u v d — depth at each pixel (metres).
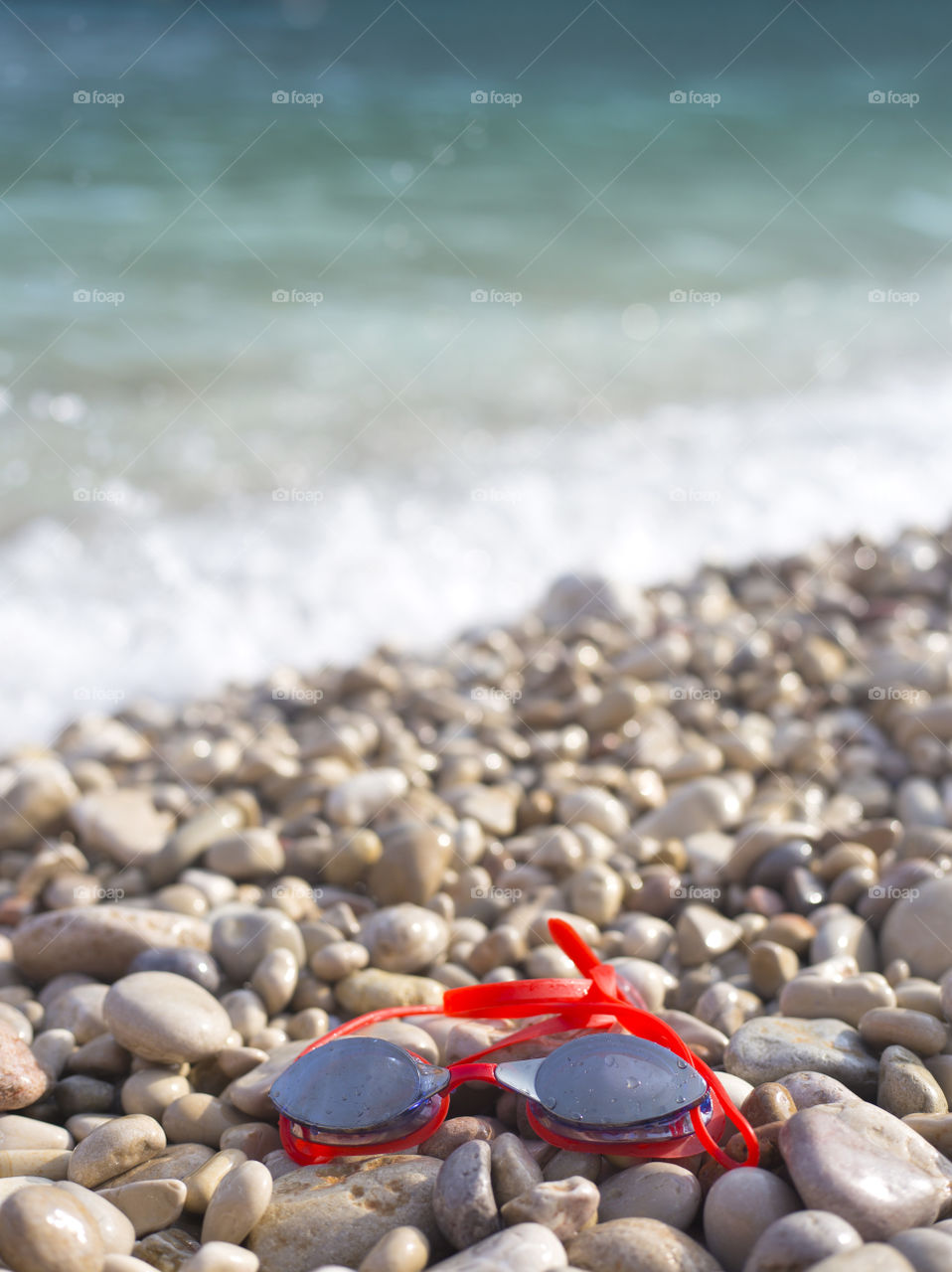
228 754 0.96
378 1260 0.56
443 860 0.82
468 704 1.03
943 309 1.99
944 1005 0.68
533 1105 0.62
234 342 1.67
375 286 1.90
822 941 0.75
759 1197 0.57
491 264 2.03
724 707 1.05
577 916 0.80
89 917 0.75
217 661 1.10
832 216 2.38
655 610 1.21
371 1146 0.62
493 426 1.54
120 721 1.02
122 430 1.43
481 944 0.76
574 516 1.37
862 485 1.46
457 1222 0.57
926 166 2.73
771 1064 0.65
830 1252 0.55
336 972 0.74
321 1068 0.63
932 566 1.29
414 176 2.42
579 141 2.75
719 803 0.88
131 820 0.89
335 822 0.89
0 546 1.20
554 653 1.13
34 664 1.06
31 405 1.45
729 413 1.63
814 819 0.88
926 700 1.01
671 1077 0.61
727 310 1.94
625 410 1.61
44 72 2.77
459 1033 0.67
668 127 2.93
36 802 0.89
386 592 1.21
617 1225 0.57
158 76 2.91
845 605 1.21
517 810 0.91
